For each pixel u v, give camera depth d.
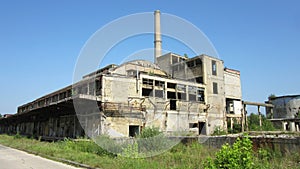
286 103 44.72
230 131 30.39
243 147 5.85
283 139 9.60
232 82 35.97
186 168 8.58
